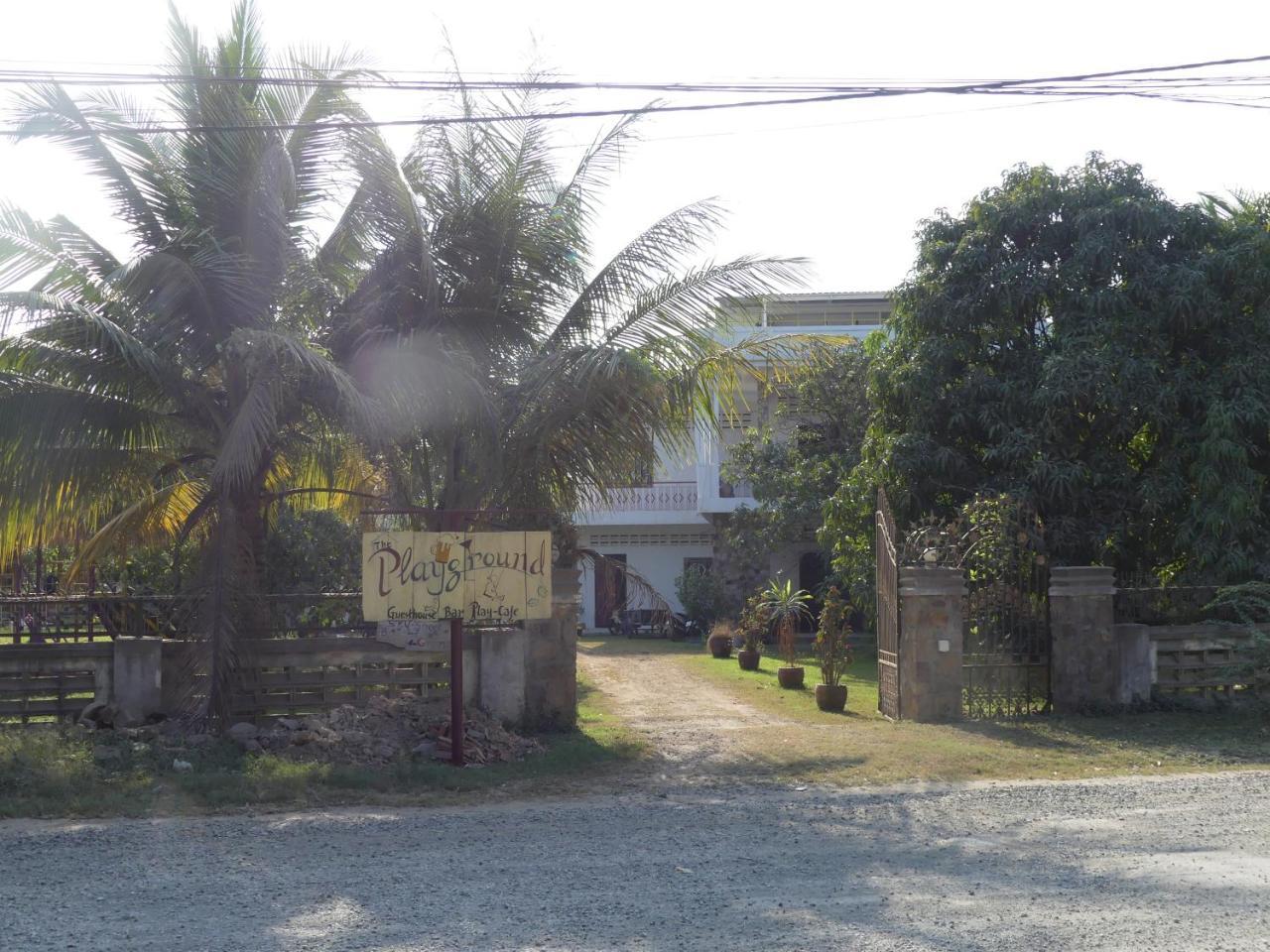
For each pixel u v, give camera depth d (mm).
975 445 15969
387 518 13906
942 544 14086
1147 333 14703
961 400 15625
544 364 11461
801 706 15133
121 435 10961
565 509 12297
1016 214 15617
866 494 16812
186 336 11273
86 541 12281
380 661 11758
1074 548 14898
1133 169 15883
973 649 13555
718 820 8367
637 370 10891
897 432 16453
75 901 6148
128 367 10758
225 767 9789
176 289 10422
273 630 11680
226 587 10656
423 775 9773
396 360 10750
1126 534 14992
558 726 12062
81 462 10898
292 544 15703
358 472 13844
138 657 11148
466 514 11172
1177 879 6578
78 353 10469
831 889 6410
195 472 12758
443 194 11828
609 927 5676
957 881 6574
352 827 8094
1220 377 14516
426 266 11195
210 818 8352
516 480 11719
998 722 13047
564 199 12070
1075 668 13500
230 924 5727
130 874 6750
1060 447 14992
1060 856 7180
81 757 9383
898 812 8641
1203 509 14078
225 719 10641
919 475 15578
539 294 12125
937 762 10664
